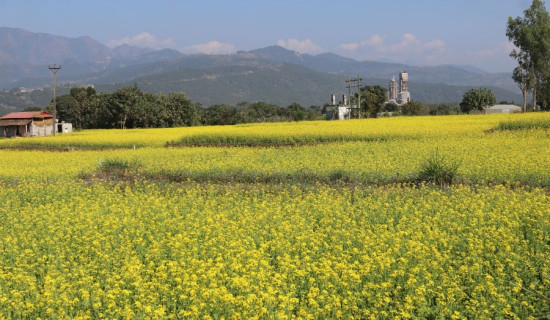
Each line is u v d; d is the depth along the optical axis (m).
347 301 8.36
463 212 14.30
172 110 103.94
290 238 12.05
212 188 20.22
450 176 20.72
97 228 13.83
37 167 29.17
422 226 12.85
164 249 11.41
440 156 25.72
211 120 110.19
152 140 47.06
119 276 9.42
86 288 9.17
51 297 8.68
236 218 14.78
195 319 7.81
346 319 8.08
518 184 19.00
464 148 28.73
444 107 126.81
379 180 21.58
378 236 11.90
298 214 14.64
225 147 40.47
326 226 13.58
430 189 19.11
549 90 80.88
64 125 90.44
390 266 9.87
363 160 26.09
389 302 8.75
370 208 15.19
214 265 10.14
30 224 14.34
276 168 24.55
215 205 17.23
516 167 21.23
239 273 9.88
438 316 8.19
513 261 10.05
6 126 84.19
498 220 13.09
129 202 17.72
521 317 8.27
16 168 28.98
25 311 8.38
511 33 80.56
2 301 8.59
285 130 47.22
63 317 8.20
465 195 17.00
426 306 8.47
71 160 33.22
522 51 80.38
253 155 31.20
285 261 10.25
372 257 10.26
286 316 7.73
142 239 12.20
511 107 110.94
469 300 8.83
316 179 22.22
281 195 19.11
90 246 11.78
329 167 24.44
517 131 37.28
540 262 10.20
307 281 9.47
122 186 22.78
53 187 20.92
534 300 8.73
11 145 50.97
